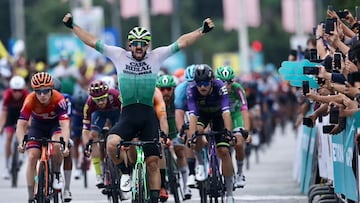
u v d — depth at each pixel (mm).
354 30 23156
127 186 22531
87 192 31094
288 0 100312
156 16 159500
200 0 183375
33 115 24531
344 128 21016
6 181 36188
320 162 26641
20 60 47344
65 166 25516
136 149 22922
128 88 22188
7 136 34062
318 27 24000
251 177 36312
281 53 162875
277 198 28359
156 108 23859
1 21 158625
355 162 20062
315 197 25547
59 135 24422
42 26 149875
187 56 144125
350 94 18453
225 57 118562
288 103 68438
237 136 25922
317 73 20641
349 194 20969
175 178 26531
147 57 22312
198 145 24906
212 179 24156
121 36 154250
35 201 23516
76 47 86062
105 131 26031
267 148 54094
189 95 24266
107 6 157375
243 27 95938
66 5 152500
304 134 30609
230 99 26297
